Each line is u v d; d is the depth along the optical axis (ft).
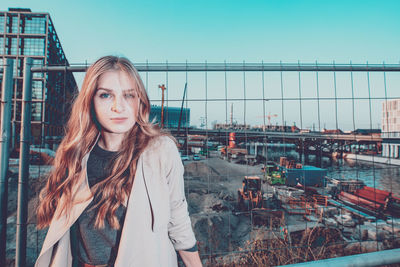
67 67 5.62
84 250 2.41
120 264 2.21
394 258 4.64
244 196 31.12
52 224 2.36
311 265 4.38
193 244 2.69
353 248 11.93
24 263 5.28
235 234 19.58
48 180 2.57
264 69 6.79
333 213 24.93
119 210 2.37
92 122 2.60
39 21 157.48
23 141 5.31
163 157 2.57
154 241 2.40
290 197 31.83
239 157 64.13
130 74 2.50
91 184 2.43
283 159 54.34
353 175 55.01
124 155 2.44
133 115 2.50
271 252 9.68
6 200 5.31
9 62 5.34
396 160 61.87
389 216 24.90
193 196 35.04
